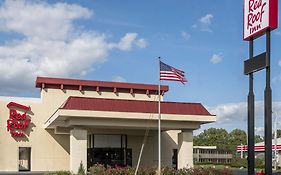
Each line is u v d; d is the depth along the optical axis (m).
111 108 36.91
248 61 23.22
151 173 32.84
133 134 46.62
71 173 35.75
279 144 79.12
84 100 36.50
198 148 114.31
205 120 39.44
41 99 47.62
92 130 43.47
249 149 22.95
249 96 23.23
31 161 46.44
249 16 23.23
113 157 45.44
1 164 45.50
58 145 47.38
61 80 48.00
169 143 49.59
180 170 33.41
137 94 50.97
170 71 33.91
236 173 48.69
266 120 21.03
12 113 46.31
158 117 36.09
